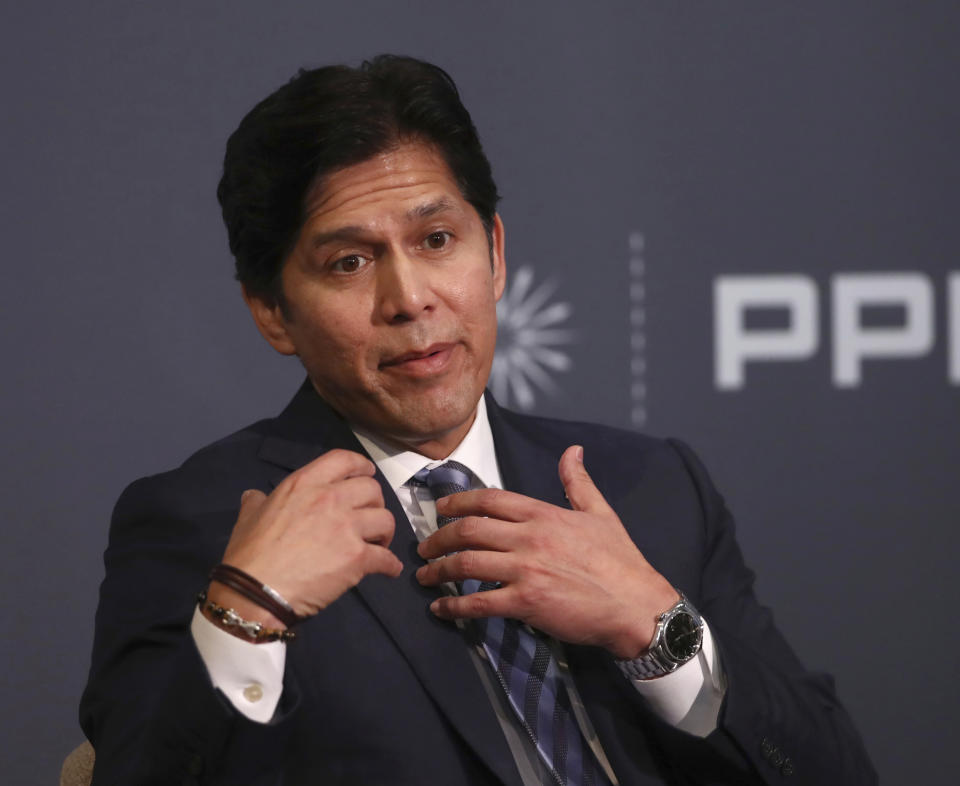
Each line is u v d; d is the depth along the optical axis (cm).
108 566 484
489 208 489
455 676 439
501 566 429
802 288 933
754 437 930
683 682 457
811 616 941
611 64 914
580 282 910
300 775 422
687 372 922
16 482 839
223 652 386
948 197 947
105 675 447
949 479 954
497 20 902
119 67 852
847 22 937
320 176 450
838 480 941
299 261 461
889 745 952
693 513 538
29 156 838
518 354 903
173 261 862
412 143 459
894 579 950
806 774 473
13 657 839
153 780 393
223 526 464
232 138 478
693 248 923
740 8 927
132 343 855
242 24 870
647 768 459
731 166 927
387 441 496
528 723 446
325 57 881
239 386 872
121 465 852
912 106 943
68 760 561
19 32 838
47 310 842
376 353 459
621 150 916
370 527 405
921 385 948
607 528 453
